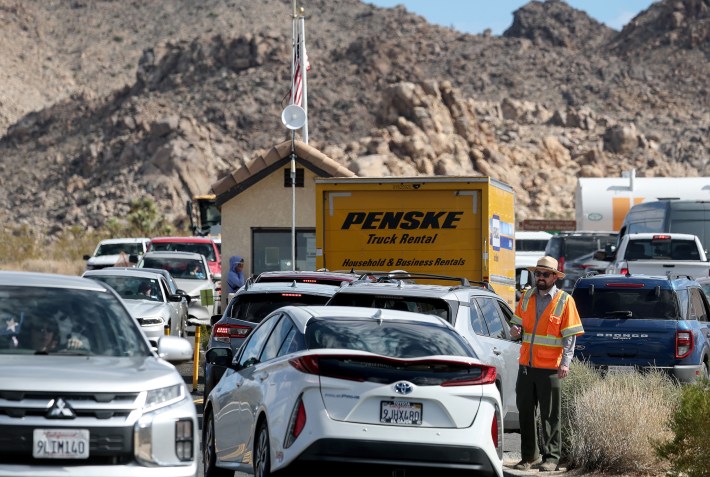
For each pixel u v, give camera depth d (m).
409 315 23.69
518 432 33.94
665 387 33.06
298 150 72.69
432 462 21.05
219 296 79.19
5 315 20.94
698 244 66.25
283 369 21.98
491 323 30.55
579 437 28.53
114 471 18.20
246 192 74.06
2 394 18.08
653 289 39.62
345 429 20.88
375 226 50.31
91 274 55.25
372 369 21.16
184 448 19.20
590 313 39.88
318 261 50.56
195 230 124.94
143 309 50.72
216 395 25.80
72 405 18.27
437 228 49.94
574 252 88.69
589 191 104.25
